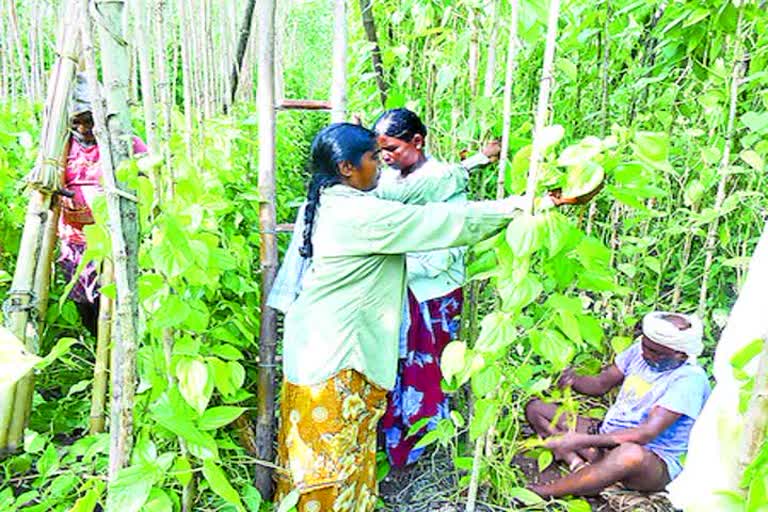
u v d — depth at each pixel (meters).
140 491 1.73
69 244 3.09
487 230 1.98
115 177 1.68
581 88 3.31
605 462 2.62
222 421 1.97
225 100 5.87
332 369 2.16
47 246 2.35
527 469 2.94
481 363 1.97
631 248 3.05
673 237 3.50
